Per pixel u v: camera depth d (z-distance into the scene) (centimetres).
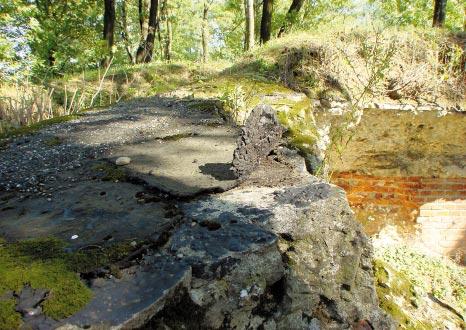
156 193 210
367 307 202
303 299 179
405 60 583
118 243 157
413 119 558
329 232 192
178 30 2336
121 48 1159
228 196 205
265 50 627
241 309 156
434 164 635
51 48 852
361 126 558
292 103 435
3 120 513
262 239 163
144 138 321
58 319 118
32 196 215
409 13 801
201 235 165
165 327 134
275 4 1444
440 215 666
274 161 250
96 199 206
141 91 868
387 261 546
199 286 144
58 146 309
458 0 1125
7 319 117
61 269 140
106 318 119
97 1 1276
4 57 615
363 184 648
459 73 592
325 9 1187
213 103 431
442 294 482
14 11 653
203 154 274
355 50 573
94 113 426
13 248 155
